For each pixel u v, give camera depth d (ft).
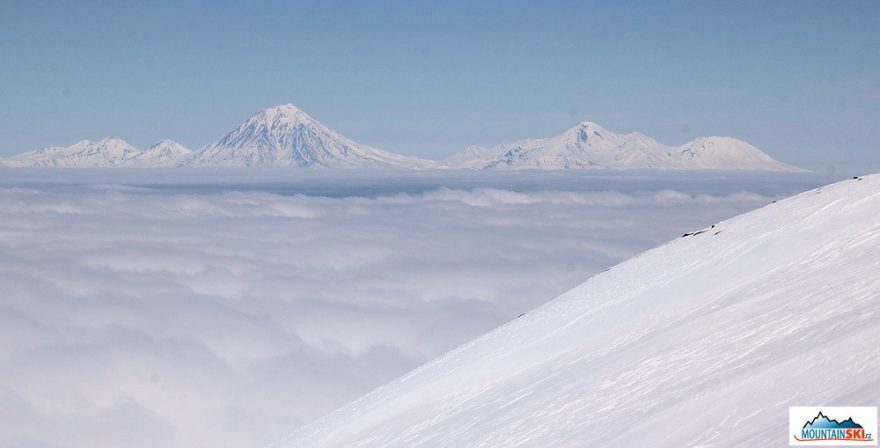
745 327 63.67
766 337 58.18
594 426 56.54
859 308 54.24
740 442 39.55
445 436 74.90
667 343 70.64
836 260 75.05
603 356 79.46
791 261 82.38
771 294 71.51
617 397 61.00
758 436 39.01
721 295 82.94
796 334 55.16
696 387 53.31
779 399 43.39
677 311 85.71
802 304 62.80
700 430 44.83
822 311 58.18
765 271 84.07
